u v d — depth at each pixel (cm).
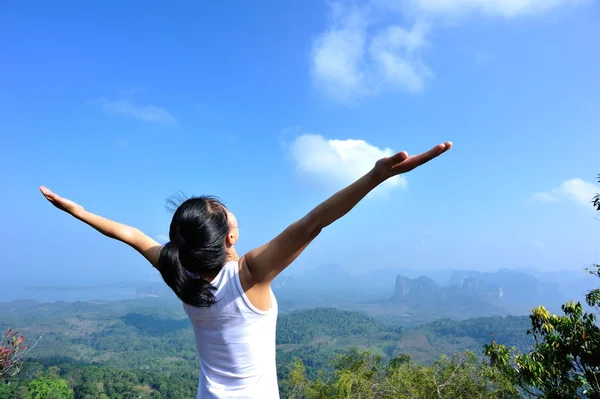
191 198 142
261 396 127
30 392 4562
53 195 162
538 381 687
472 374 1119
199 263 127
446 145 103
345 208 114
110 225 167
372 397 1193
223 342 128
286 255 123
